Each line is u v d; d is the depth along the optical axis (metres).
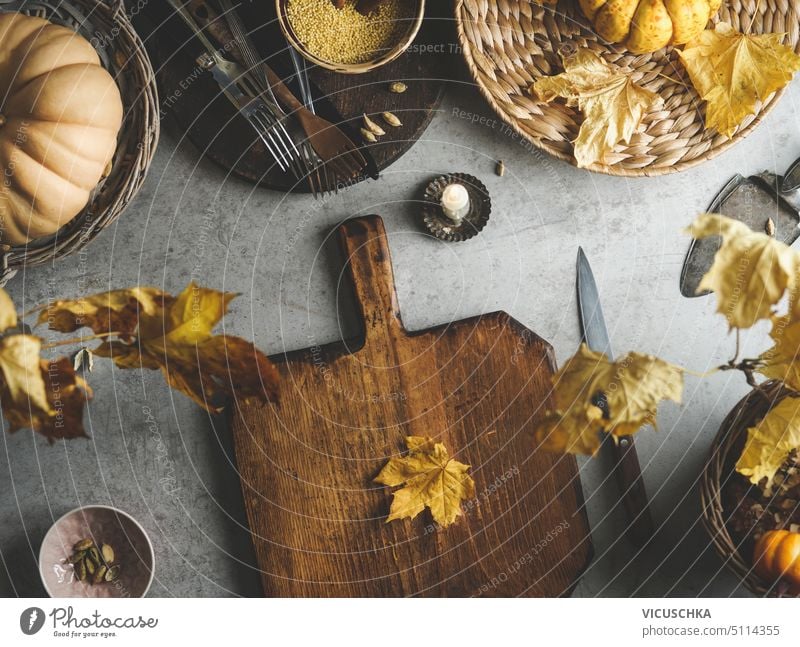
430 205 1.27
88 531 1.22
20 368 1.21
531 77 1.25
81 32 1.21
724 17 1.25
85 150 1.17
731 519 1.19
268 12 1.25
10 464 1.26
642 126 1.25
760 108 1.25
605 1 1.21
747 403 1.20
